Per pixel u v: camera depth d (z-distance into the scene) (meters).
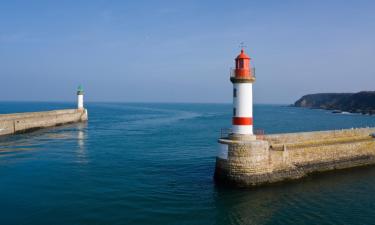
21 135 49.06
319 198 21.22
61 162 30.20
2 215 17.72
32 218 17.41
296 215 18.55
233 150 22.53
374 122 89.62
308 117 115.38
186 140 46.59
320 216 18.47
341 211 19.22
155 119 96.25
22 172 26.38
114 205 19.38
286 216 18.39
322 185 23.84
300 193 22.05
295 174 24.58
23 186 22.69
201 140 46.66
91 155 33.81
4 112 115.06
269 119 102.12
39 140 44.34
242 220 17.83
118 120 88.88
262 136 25.47
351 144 29.17
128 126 69.75
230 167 22.67
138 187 22.73
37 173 26.09
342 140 30.59
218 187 22.77
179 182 23.98
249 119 23.50
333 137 30.78
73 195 20.95
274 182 23.44
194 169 27.91
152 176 25.58
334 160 27.92
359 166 29.33
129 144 41.94
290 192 22.16
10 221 16.98
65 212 18.23
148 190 22.12
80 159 31.67
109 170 27.30
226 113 144.75
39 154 33.97
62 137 48.09
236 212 18.81
